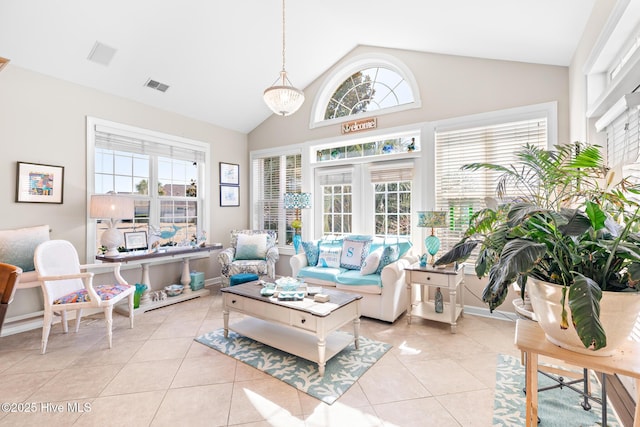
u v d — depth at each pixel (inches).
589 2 85.7
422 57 152.8
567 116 121.0
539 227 50.8
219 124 201.9
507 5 96.4
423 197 151.5
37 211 128.2
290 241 204.2
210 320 132.6
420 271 124.8
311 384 83.5
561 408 72.6
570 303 42.0
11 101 121.3
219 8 128.5
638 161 67.7
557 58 117.7
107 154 151.8
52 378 86.6
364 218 171.9
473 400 76.6
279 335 104.3
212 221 199.0
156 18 124.3
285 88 106.0
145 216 167.3
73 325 126.0
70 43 121.6
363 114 170.9
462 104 142.2
